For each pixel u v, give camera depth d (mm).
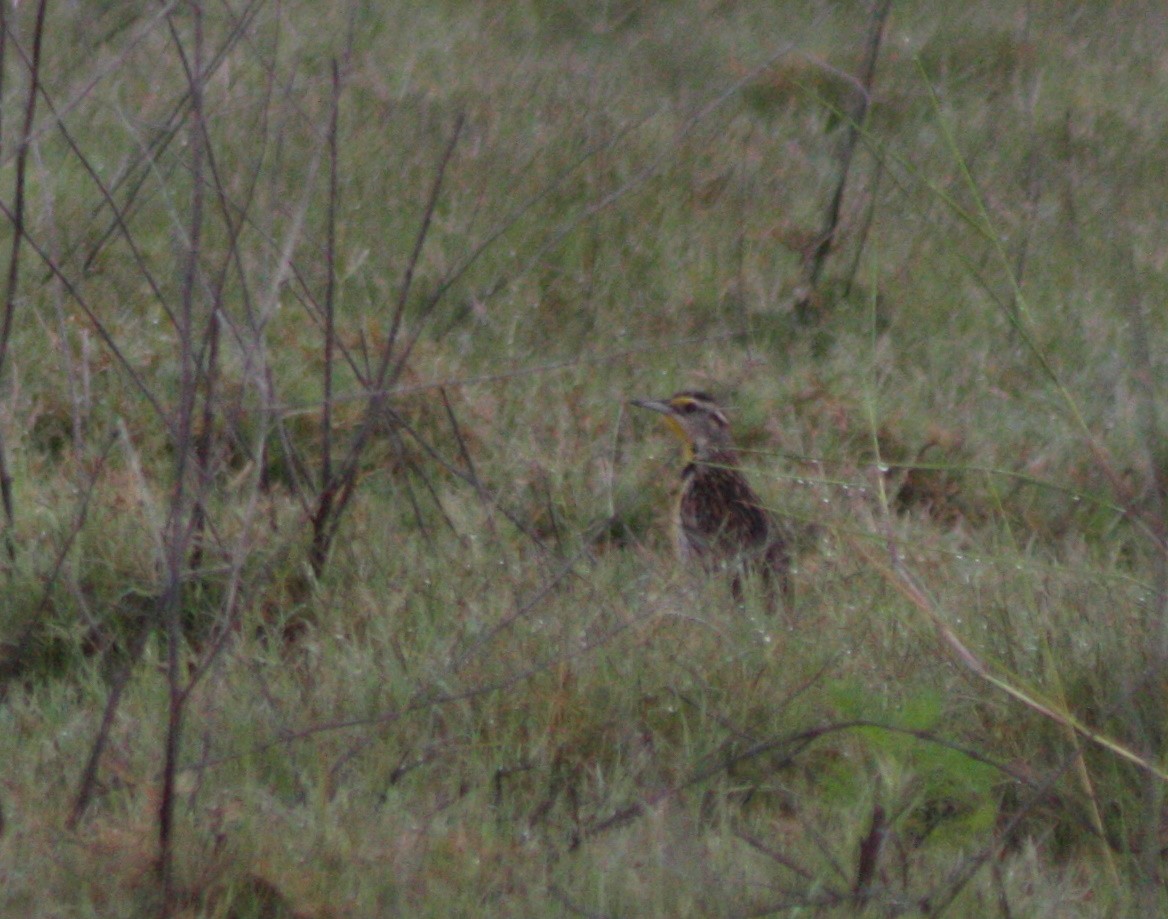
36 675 8898
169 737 6668
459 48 20703
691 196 17250
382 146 16938
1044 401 14500
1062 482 13016
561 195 16844
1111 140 20906
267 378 9602
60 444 11602
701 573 10039
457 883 6836
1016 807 8023
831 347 15125
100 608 9250
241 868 6672
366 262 14898
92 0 16625
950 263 17125
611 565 10180
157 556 9188
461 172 16891
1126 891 7219
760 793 7883
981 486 12906
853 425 13406
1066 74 22812
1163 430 13695
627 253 16266
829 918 6723
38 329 12273
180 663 8750
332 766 7684
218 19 17703
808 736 7488
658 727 8344
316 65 18469
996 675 8703
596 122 18516
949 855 7422
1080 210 18406
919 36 23281
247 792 7250
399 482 11703
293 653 9062
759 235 16781
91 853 6684
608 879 6879
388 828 7105
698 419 11852
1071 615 9523
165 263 13773
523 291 15117
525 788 7891
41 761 7602
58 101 15992
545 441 12469
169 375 11984
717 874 6855
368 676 8469
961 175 19000
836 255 16891
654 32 22203
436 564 9938
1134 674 8312
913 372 14914
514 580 9586
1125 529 12625
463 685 8336
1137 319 7891
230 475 10891
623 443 12773
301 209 8617
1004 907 6758
